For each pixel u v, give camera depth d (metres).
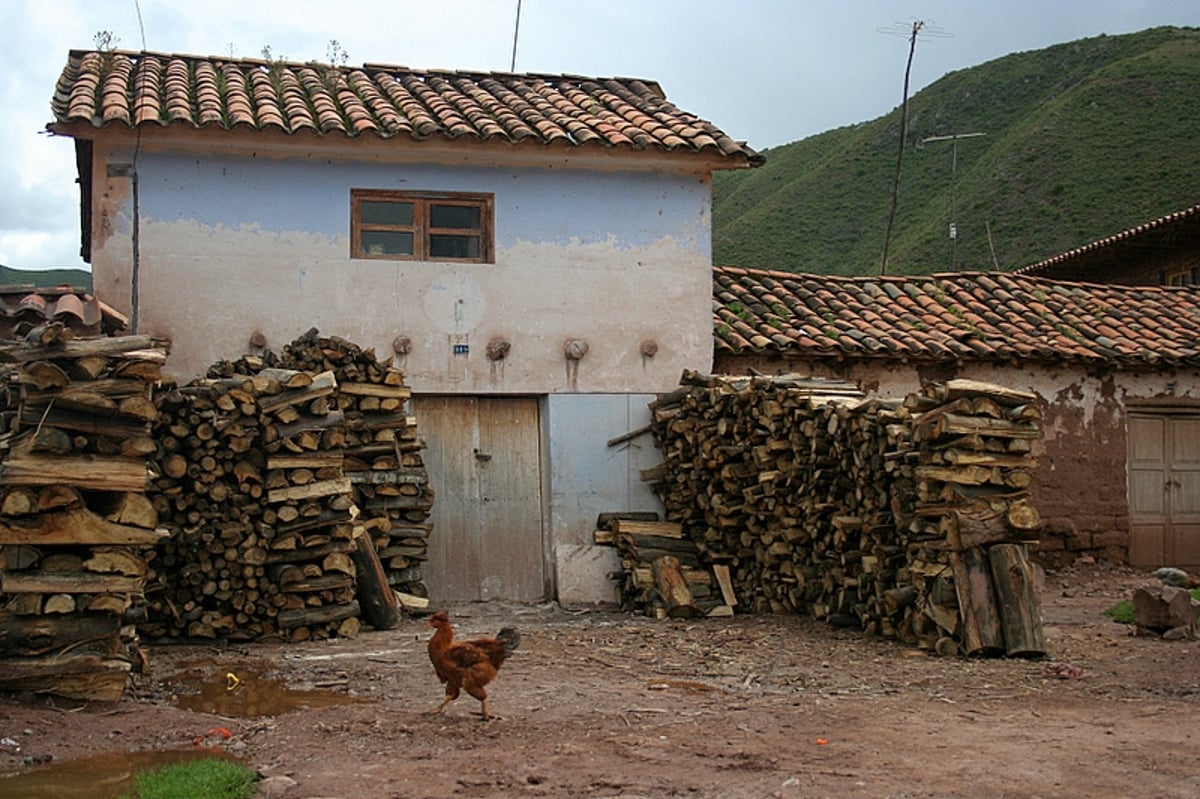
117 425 7.31
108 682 7.28
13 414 7.83
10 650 7.11
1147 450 15.21
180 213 12.37
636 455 13.55
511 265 13.27
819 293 15.77
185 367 12.27
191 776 5.62
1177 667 8.36
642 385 13.60
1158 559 15.13
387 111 13.15
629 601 12.83
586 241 13.52
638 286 13.66
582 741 6.41
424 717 7.05
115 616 7.38
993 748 6.15
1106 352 14.80
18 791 5.59
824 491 10.81
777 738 6.43
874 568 9.98
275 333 12.53
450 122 13.01
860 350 13.98
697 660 9.23
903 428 9.38
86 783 5.75
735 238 43.22
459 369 13.05
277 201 12.64
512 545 13.26
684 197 13.86
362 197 12.94
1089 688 7.81
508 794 5.42
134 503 7.35
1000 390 9.04
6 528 7.06
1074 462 14.80
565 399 13.36
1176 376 15.30
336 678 8.46
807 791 5.38
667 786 5.50
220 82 13.98
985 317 15.49
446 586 13.01
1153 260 23.38
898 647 9.52
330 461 10.48
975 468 8.96
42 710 6.95
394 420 11.97
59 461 7.12
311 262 12.68
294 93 13.71
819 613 10.96
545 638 10.45
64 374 7.12
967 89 49.91
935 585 9.20
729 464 11.99
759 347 13.72
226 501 10.27
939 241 37.22
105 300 12.11
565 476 13.29
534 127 13.34
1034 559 14.52
